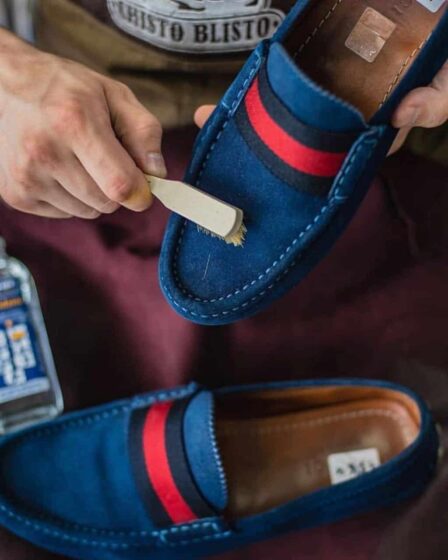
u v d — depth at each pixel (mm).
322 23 710
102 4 870
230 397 939
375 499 892
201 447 861
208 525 875
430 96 642
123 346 1037
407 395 930
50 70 691
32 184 707
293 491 925
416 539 943
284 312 1044
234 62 896
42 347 1031
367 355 1037
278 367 1034
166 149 1015
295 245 671
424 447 879
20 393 1001
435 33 613
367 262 1056
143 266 1055
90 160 640
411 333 1040
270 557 952
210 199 635
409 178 1073
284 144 637
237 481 928
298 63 709
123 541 906
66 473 933
